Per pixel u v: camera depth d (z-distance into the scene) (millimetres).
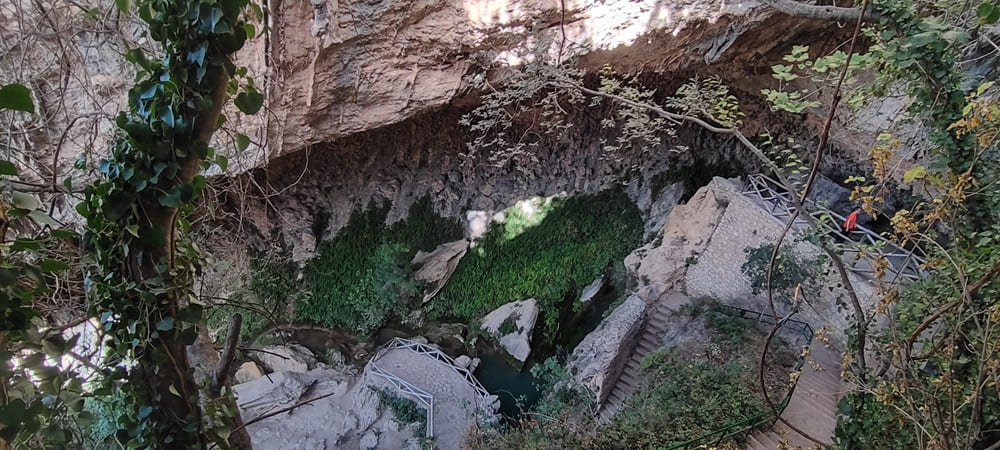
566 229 12680
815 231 4375
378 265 11875
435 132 11055
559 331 12219
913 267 7801
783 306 9656
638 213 12719
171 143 2066
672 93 10461
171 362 2348
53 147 5039
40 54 5758
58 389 2119
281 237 11383
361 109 8414
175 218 2301
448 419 10133
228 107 6879
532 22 7875
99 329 2580
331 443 9641
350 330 11773
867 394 4227
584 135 11680
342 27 7406
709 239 11047
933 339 3932
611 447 7555
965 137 3777
